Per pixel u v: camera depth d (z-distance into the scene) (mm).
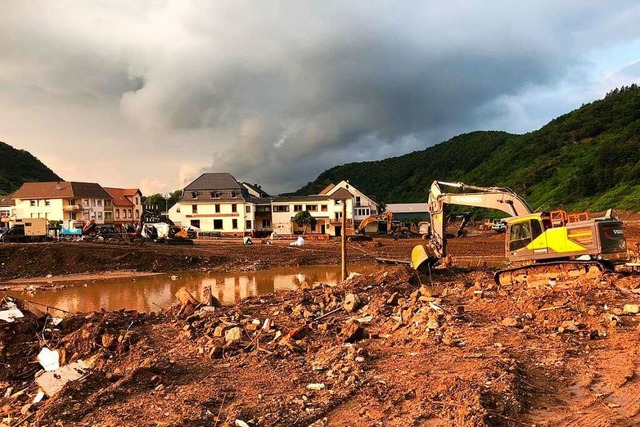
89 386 8062
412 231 61219
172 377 8438
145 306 20906
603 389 7082
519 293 14242
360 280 19594
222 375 8500
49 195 69625
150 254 35281
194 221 65688
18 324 12211
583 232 15688
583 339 9602
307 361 9273
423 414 6305
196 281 28844
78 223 52562
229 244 48094
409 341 10148
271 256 39062
